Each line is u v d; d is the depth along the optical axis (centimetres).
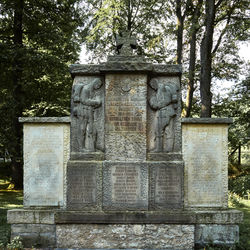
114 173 626
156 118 647
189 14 1562
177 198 626
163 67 648
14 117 1334
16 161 1353
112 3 1414
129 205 621
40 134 647
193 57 1530
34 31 1464
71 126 646
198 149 642
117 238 612
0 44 1277
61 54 1564
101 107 652
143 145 632
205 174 638
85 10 1570
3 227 730
